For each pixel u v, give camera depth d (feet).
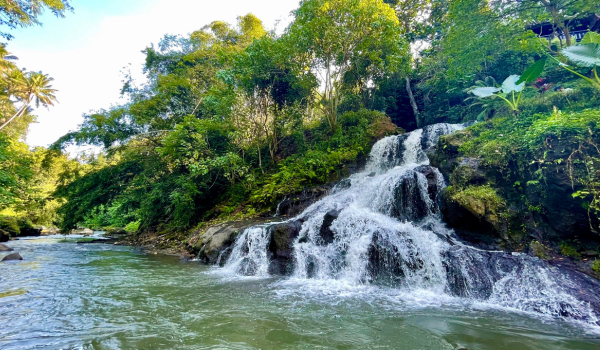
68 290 16.16
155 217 48.83
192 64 63.67
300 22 39.78
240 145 44.06
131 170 51.42
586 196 15.62
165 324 11.01
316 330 10.48
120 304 13.58
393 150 36.86
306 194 33.19
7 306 13.12
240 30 68.95
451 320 11.60
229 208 37.96
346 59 42.06
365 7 36.40
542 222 17.62
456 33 36.50
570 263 15.24
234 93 41.68
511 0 35.01
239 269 21.76
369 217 22.16
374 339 9.72
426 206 23.77
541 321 11.56
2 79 85.61
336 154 37.86
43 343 9.09
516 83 22.66
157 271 22.15
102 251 35.35
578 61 19.36
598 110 17.49
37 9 48.75
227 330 10.43
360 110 47.21
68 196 50.67
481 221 18.75
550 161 17.10
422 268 16.84
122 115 51.75
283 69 43.21
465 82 44.70
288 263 21.25
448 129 36.42
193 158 40.01
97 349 8.69
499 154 19.81
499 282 14.61
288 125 43.04
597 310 11.74
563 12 34.37
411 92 60.44
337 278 19.06
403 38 44.37
